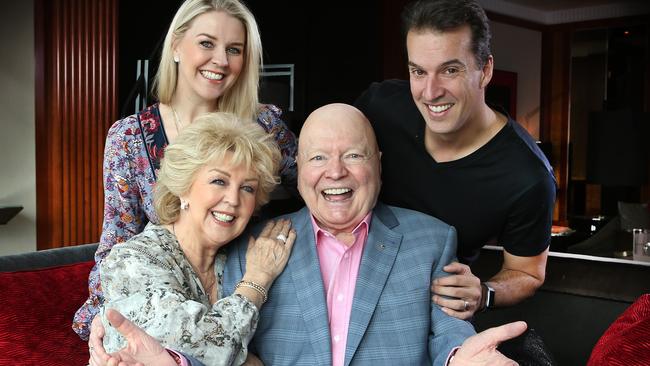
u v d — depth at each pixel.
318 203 1.86
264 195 1.81
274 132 2.21
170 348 1.54
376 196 1.90
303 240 1.88
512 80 9.51
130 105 4.82
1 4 4.70
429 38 1.78
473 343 1.59
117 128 2.07
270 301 1.82
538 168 1.97
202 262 1.80
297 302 1.81
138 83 4.02
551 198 2.01
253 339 1.82
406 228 1.92
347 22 8.24
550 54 9.95
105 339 1.63
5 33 4.71
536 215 2.00
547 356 2.11
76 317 2.04
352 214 1.85
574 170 9.88
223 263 1.85
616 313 2.42
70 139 4.68
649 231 3.94
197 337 1.55
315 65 8.52
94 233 4.79
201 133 1.72
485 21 1.82
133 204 2.09
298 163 1.89
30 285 2.13
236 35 2.05
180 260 1.74
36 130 4.66
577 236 6.02
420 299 1.82
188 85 2.07
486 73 1.90
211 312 1.60
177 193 1.74
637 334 1.35
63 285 2.19
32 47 4.68
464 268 1.85
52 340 2.00
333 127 1.84
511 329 1.56
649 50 9.23
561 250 5.85
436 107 1.85
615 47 9.54
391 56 7.07
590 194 9.77
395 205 2.11
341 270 1.86
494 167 1.97
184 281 1.72
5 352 1.93
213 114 1.79
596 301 2.46
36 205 4.72
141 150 2.06
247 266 1.78
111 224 2.07
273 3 8.65
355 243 1.88
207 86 2.04
